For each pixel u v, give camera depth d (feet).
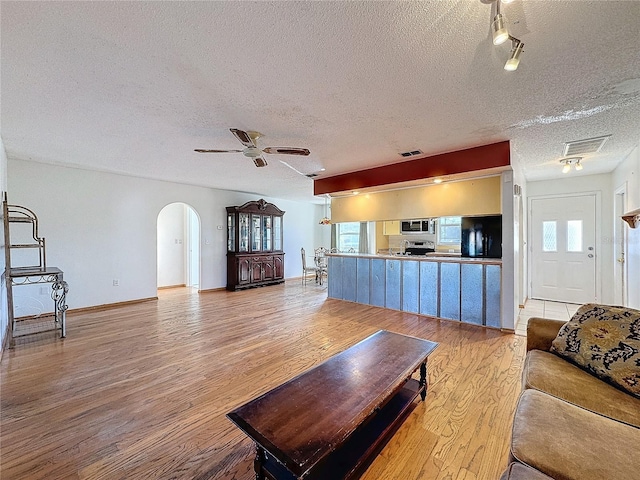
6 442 5.80
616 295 15.67
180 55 5.91
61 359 9.73
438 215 15.21
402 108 8.41
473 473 5.06
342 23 4.99
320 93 7.52
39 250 13.75
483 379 8.30
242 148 12.10
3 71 6.46
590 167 15.47
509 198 12.45
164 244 24.14
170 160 14.11
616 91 7.43
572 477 3.30
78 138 10.91
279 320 14.33
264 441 4.10
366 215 18.37
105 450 5.61
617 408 4.65
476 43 5.52
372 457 5.42
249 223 23.82
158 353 10.25
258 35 5.31
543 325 7.13
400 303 16.16
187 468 5.19
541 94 7.59
